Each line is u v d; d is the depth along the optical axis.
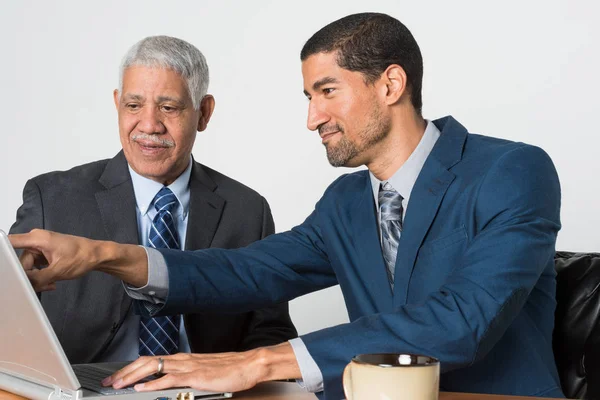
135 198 1.94
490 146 1.57
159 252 1.58
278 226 3.04
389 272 1.60
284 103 3.02
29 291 1.03
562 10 2.69
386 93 1.58
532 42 2.72
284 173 3.03
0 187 3.19
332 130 1.60
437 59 2.84
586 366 1.57
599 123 2.64
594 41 2.65
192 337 1.90
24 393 1.20
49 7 3.16
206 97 2.03
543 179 1.48
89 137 3.14
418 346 1.24
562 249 2.68
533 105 2.72
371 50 1.56
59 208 1.91
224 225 2.00
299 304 2.99
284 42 3.02
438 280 1.48
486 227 1.45
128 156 1.93
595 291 1.60
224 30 3.08
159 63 1.87
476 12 2.79
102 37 3.14
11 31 3.18
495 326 1.29
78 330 1.83
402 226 1.59
